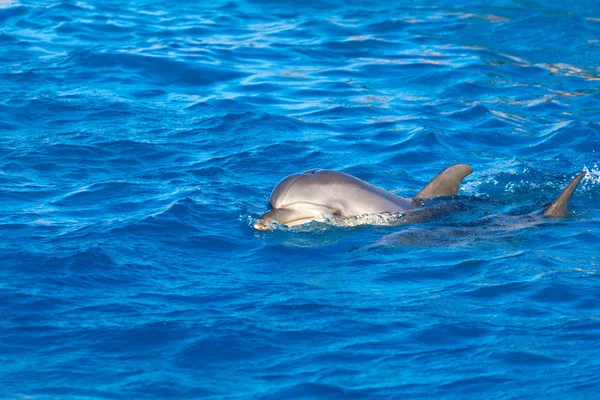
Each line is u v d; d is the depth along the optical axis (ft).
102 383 40.98
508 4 147.43
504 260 57.31
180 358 43.60
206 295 51.34
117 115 92.22
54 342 45.01
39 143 82.07
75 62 110.52
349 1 151.64
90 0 146.20
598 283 52.80
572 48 124.88
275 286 53.01
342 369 42.55
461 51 122.11
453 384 40.86
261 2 149.69
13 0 140.77
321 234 62.64
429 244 60.70
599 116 95.86
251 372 42.37
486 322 47.52
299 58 118.73
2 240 58.65
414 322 47.65
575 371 41.86
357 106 98.63
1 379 41.14
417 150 84.28
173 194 70.13
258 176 76.43
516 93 104.83
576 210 68.69
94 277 53.26
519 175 78.23
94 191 70.49
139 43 121.29
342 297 51.29
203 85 105.60
